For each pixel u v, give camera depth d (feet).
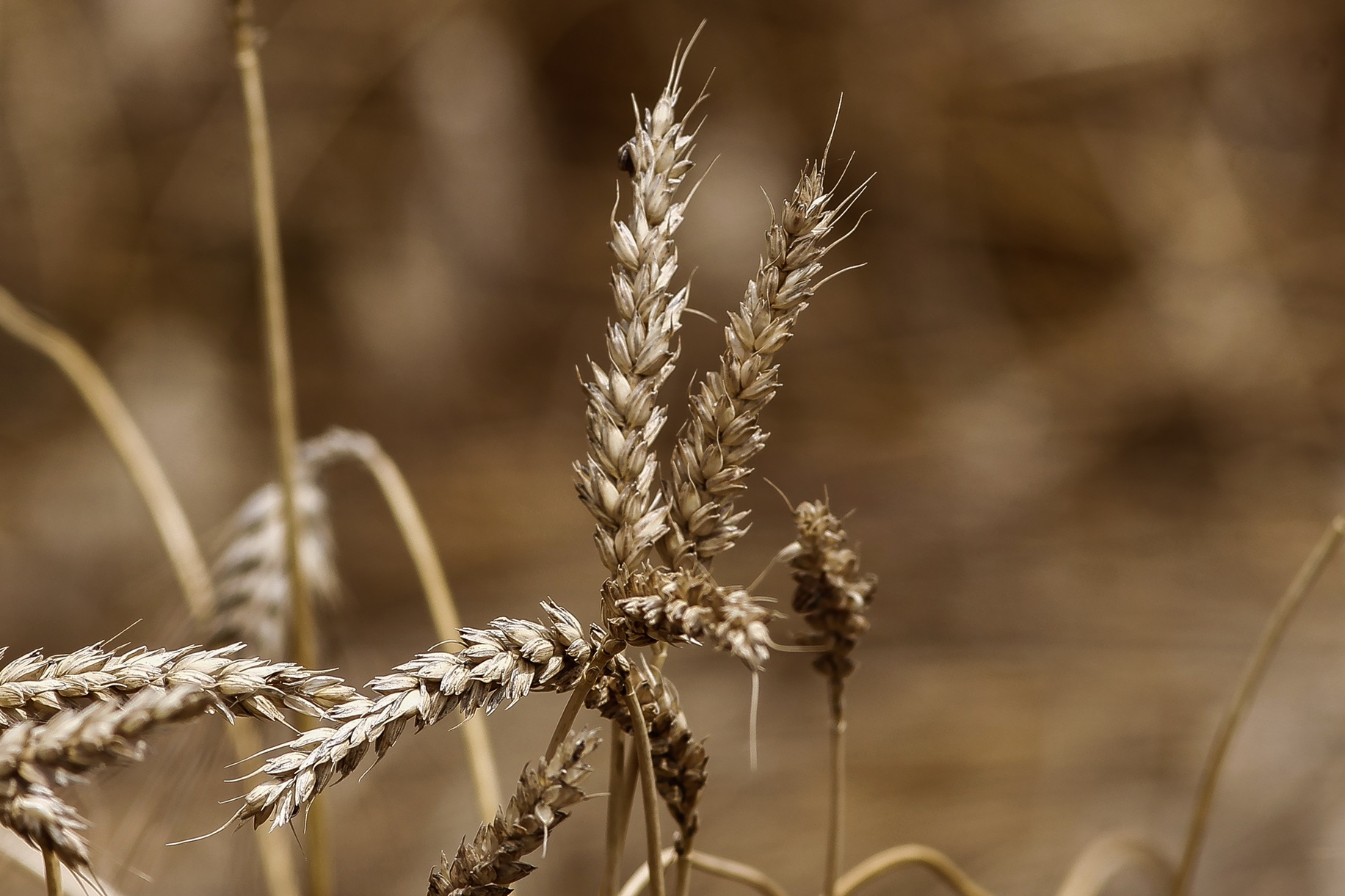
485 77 14.19
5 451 12.78
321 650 4.29
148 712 2.59
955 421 14.98
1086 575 12.79
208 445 12.53
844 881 3.16
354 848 8.77
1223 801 9.58
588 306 15.49
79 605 11.38
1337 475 14.08
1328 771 9.52
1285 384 15.15
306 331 14.40
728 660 11.68
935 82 16.70
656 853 2.79
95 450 12.51
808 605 2.97
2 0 14.05
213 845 6.72
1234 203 16.46
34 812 2.58
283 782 2.64
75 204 14.23
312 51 14.43
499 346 14.89
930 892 9.14
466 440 14.32
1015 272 16.53
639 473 2.78
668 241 2.81
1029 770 10.21
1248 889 8.69
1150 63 16.83
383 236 14.39
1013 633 11.89
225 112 14.57
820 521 2.95
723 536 2.82
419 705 2.67
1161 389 15.17
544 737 10.07
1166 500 14.05
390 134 14.56
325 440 4.29
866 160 16.48
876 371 15.57
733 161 14.92
